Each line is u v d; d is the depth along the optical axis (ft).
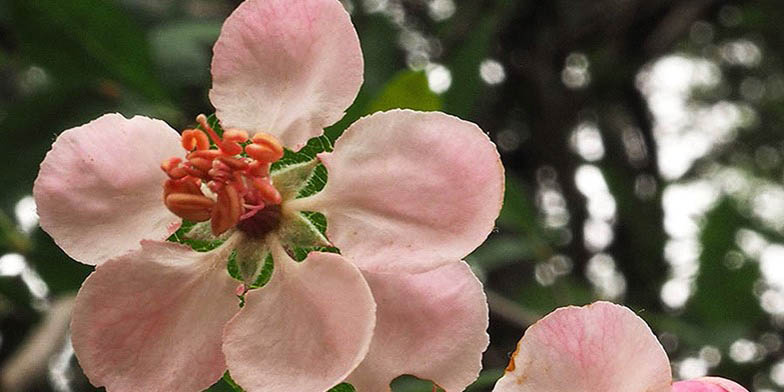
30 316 0.94
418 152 0.62
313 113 0.63
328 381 0.62
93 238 0.63
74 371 0.97
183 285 0.64
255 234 0.65
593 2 1.29
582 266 1.25
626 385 0.61
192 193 0.63
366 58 1.06
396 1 1.32
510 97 1.28
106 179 0.63
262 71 0.63
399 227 0.62
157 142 0.64
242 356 0.63
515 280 1.13
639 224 1.26
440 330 0.63
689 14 1.36
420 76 0.71
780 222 1.73
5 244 0.84
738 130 1.71
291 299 0.63
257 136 0.62
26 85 1.15
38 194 0.63
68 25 0.84
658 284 1.24
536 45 1.28
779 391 1.16
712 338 1.13
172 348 0.64
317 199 0.64
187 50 0.94
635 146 1.36
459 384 0.63
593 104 1.35
